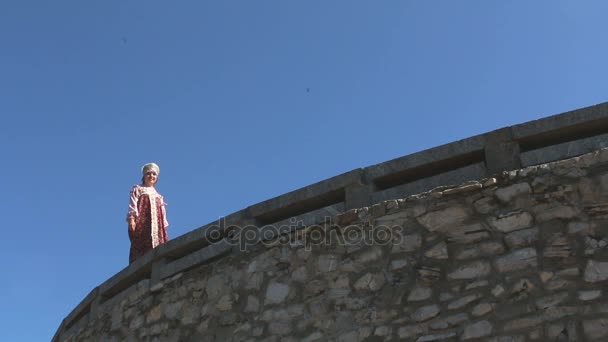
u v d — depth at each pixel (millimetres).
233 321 8062
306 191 8227
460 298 6805
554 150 7070
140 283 9289
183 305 8625
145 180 10977
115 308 9578
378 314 7125
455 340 6656
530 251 6691
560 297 6406
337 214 7840
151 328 8836
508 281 6668
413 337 6855
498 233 6902
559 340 6254
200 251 8805
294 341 7508
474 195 7160
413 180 7902
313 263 7762
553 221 6723
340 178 8039
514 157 7203
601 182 6660
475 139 7434
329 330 7340
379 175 7824
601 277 6336
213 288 8414
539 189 6887
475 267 6867
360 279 7391
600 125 6996
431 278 7020
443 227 7176
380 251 7398
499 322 6547
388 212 7520
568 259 6523
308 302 7605
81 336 10156
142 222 10609
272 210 8430
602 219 6551
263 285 8023
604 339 6117
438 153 7551
